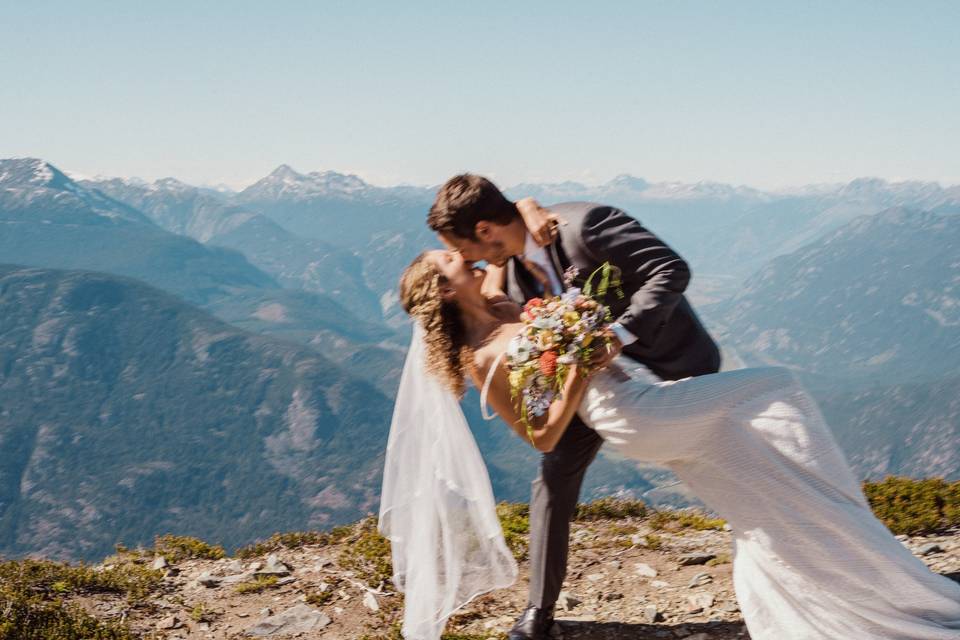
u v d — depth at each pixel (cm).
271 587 757
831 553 486
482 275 541
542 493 573
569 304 505
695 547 808
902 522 795
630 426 515
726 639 577
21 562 784
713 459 510
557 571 579
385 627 652
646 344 516
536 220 525
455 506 558
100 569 816
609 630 609
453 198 512
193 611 704
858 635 480
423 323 537
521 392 525
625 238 516
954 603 488
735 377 506
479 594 565
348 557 813
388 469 582
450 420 552
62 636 633
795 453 492
